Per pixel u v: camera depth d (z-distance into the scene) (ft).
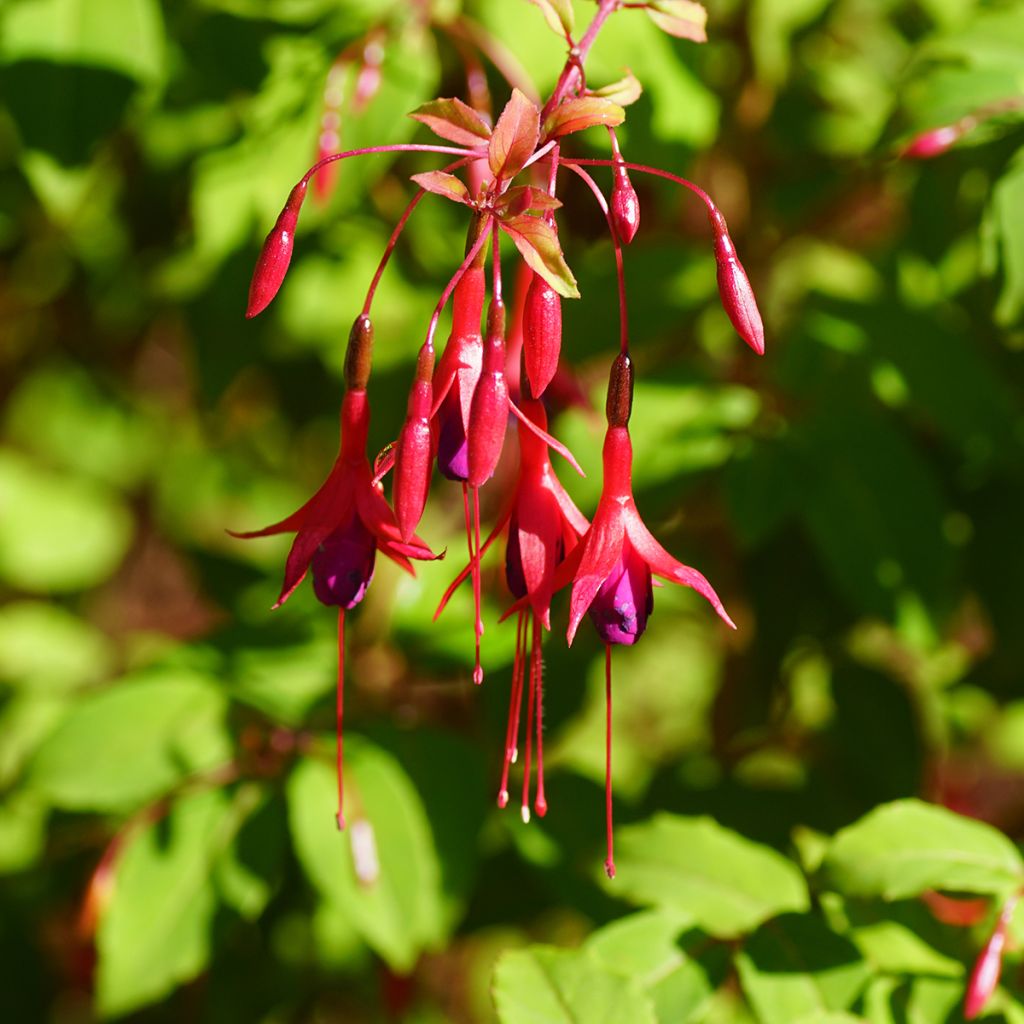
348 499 1.73
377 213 2.46
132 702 2.12
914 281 2.42
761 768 2.84
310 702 2.15
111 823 2.40
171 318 3.18
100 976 2.07
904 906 2.02
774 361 2.29
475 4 2.10
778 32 2.43
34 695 3.10
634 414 2.20
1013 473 2.30
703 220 2.50
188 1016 2.64
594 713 3.44
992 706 2.80
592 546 1.71
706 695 3.18
